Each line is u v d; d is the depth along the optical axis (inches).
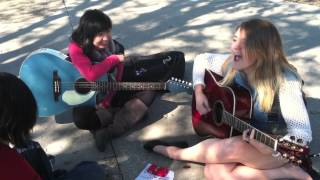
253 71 104.8
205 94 123.1
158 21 220.7
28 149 93.2
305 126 99.2
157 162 122.8
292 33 203.6
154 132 135.7
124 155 126.3
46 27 216.4
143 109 135.3
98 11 131.2
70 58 132.7
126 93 139.3
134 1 251.6
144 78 146.8
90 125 130.0
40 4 252.1
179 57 156.1
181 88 135.4
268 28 101.7
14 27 218.2
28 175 72.2
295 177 107.0
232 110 111.7
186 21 219.9
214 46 191.2
